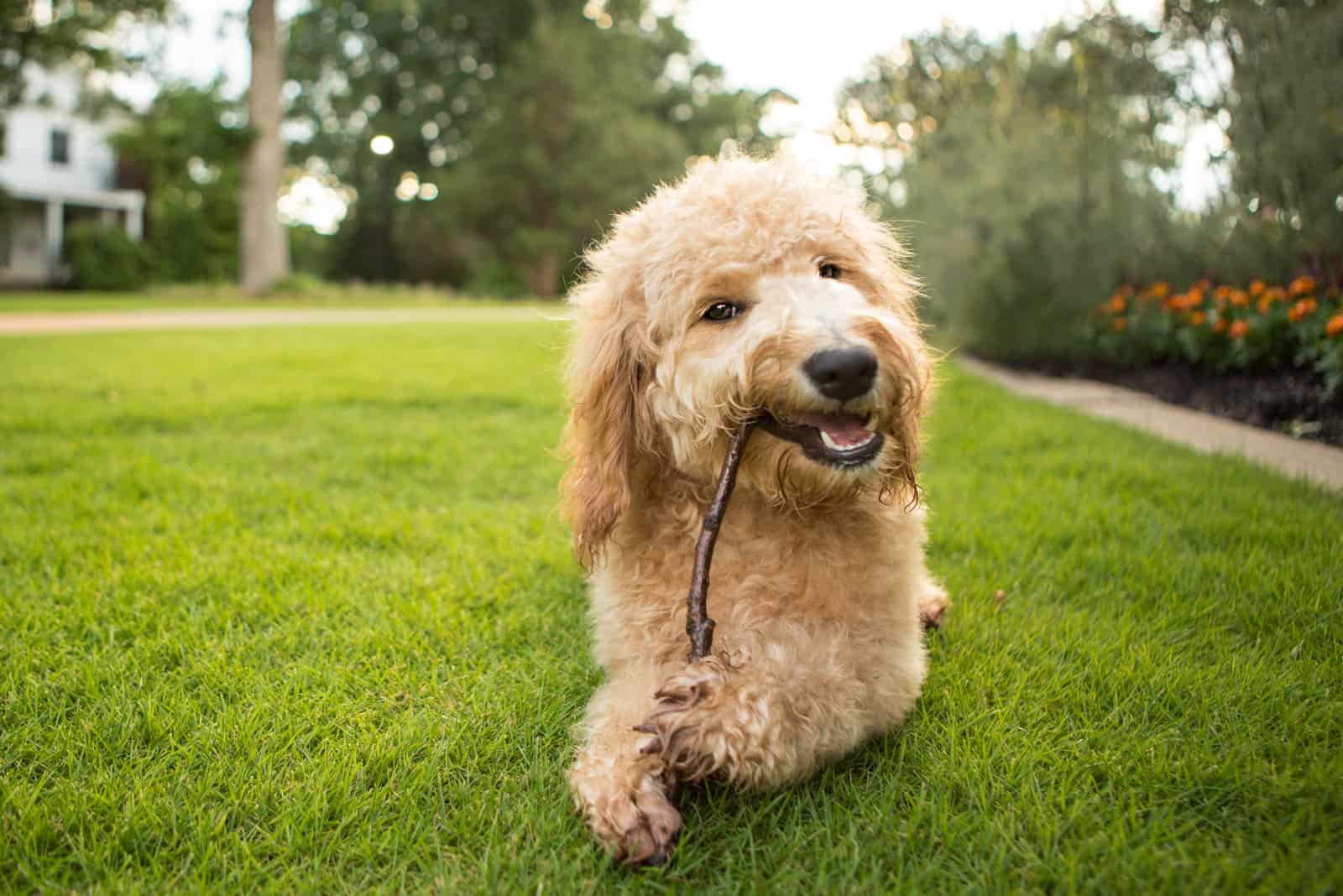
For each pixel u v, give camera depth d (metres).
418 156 48.66
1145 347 9.22
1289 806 1.96
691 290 2.47
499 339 14.55
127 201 39.34
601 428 2.61
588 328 2.73
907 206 12.44
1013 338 10.48
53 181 40.12
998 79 12.30
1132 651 2.76
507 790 2.15
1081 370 10.11
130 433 6.57
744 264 2.44
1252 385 7.37
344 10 45.22
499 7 45.72
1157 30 8.67
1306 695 2.44
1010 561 3.77
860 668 2.25
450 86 47.22
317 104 47.75
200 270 38.88
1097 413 7.30
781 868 1.83
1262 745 2.20
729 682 2.04
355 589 3.44
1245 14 7.02
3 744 2.34
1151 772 2.11
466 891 1.80
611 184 42.09
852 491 2.31
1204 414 7.23
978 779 2.12
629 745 2.10
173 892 1.82
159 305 23.77
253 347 12.66
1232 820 1.95
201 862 1.88
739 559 2.40
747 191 2.58
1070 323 10.07
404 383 9.12
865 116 16.78
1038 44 12.52
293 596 3.35
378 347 12.91
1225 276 8.67
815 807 2.06
